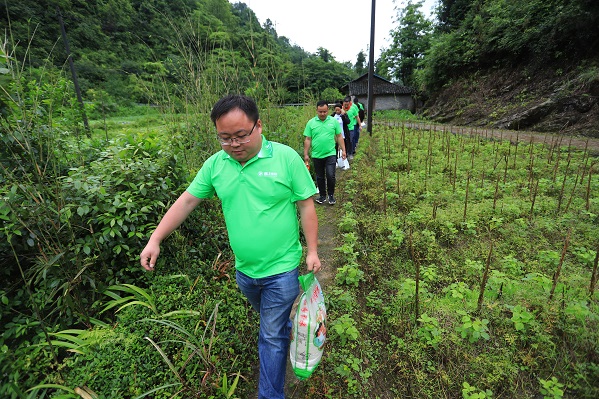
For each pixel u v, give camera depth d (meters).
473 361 2.16
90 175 2.75
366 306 2.91
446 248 3.75
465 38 20.16
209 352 2.09
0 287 2.39
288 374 2.31
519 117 13.62
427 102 24.81
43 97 2.88
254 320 2.68
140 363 2.06
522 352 2.22
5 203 2.04
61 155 2.93
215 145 4.46
